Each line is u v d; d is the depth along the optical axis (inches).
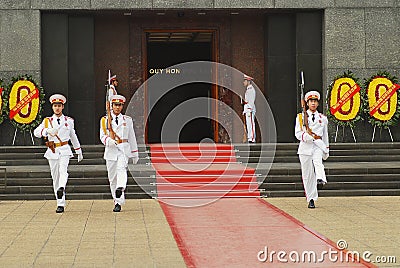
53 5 1053.8
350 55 1075.3
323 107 1090.7
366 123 1066.7
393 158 911.7
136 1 1061.8
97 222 560.1
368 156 906.7
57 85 1078.4
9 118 1023.6
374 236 490.9
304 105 649.6
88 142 1098.1
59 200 619.2
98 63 1141.1
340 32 1075.9
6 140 1031.0
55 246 458.9
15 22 1049.5
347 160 903.7
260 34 1160.8
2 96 1016.9
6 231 518.6
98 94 1138.0
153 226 539.2
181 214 604.4
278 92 1120.8
